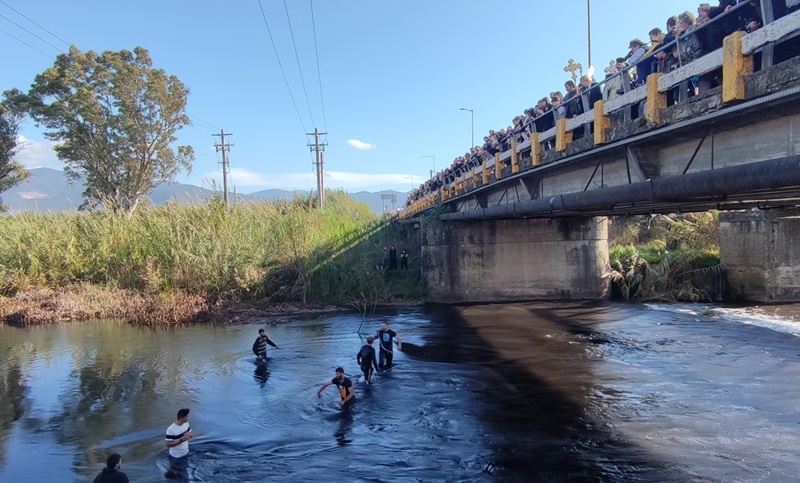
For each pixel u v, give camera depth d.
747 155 7.58
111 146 39.72
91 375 14.22
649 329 19.48
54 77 38.22
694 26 7.78
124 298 24.98
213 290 26.08
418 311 24.69
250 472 8.27
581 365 14.41
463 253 26.97
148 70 40.78
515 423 10.15
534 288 27.22
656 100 8.33
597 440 9.19
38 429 10.34
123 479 7.09
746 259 27.06
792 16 5.46
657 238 36.75
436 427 10.05
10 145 40.81
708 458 8.31
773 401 10.98
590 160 12.24
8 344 18.41
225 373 14.27
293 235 28.41
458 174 26.31
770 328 19.33
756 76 6.24
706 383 12.37
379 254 31.44
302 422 10.49
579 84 12.84
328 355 16.27
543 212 16.47
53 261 27.84
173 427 8.97
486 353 16.19
